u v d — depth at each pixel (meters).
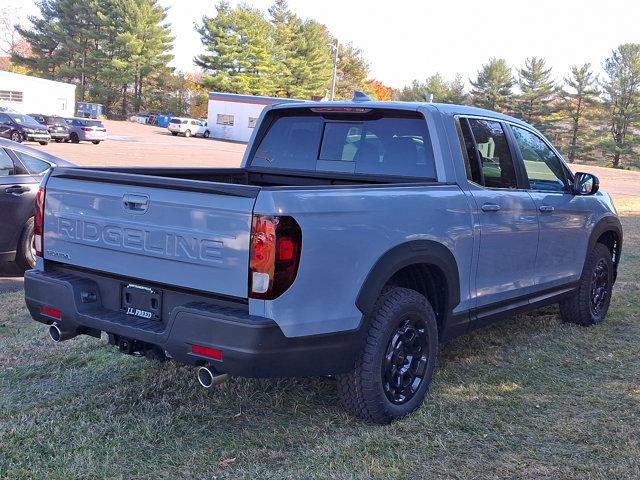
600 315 6.74
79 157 30.59
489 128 5.25
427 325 4.41
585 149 87.19
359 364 4.07
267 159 5.70
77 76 86.62
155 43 84.31
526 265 5.44
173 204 3.73
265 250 3.47
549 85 88.62
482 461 3.81
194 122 68.44
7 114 36.81
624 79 84.88
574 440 4.09
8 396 4.52
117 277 4.09
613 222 6.64
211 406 4.42
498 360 5.52
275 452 3.84
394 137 5.02
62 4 83.56
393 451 3.88
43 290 4.29
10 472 3.51
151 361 5.17
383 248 4.04
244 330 3.47
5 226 8.06
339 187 3.87
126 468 3.59
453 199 4.61
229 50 82.69
